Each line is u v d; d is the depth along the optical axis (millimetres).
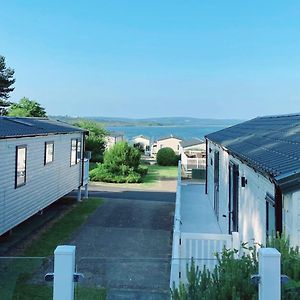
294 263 3295
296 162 4645
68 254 3154
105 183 24438
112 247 9734
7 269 6332
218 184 11867
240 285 3160
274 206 4930
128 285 6582
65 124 17359
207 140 16047
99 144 33969
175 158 37250
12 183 9773
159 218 13625
